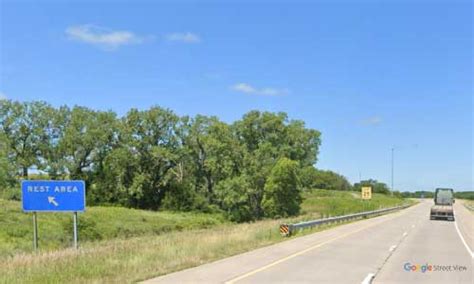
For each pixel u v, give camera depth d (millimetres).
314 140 103938
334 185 182125
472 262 20938
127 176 95375
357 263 19922
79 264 16641
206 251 21797
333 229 41719
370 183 184625
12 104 89875
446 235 37156
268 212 87625
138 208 95625
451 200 67562
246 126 99000
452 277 16672
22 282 13711
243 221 91125
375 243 29297
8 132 89938
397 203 122625
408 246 28000
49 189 25719
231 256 21375
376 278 16188
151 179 95688
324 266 18750
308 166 100188
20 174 88875
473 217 72125
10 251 36719
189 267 17703
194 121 98188
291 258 21125
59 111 94688
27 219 53312
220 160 93188
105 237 54750
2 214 54094
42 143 91625
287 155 97500
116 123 96312
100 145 94438
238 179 89500
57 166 91062
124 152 92938
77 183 25844
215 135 94688
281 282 14938
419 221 58062
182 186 97562
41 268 15789
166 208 95500
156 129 96125
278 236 32531
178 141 97688
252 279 15375
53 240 46781
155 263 17891
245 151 93500
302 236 33656
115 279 14586
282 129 99062
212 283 14461
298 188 86938
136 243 26219
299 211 88812
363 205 106875
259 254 22344
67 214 59031
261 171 91000
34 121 91938
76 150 93250
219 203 97000
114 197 94438
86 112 95562
